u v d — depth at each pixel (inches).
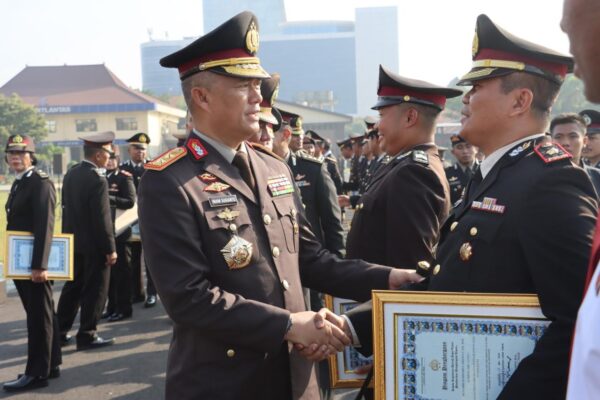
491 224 67.9
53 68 2704.2
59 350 191.3
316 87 7465.6
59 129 2242.9
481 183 73.5
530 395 58.7
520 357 63.6
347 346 89.1
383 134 125.1
